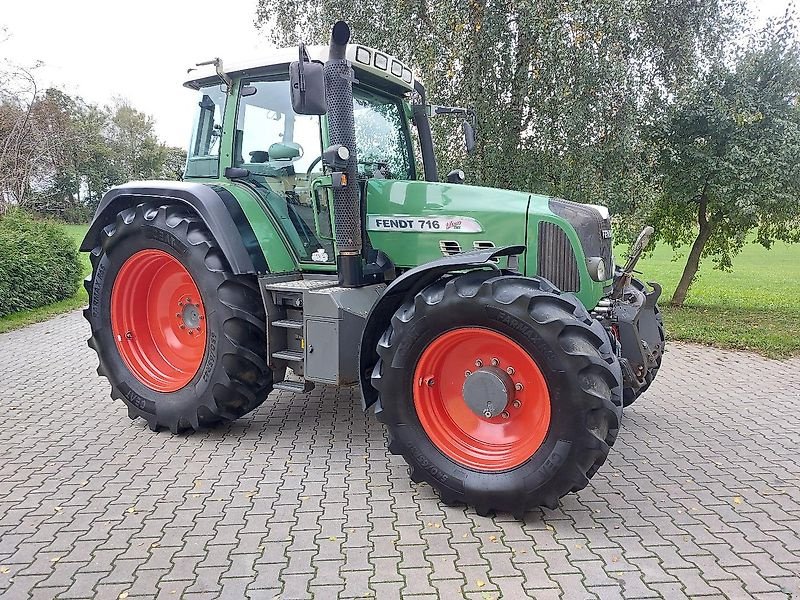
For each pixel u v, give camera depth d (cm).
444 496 349
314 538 314
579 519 336
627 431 483
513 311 322
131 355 491
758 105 940
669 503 357
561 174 919
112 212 501
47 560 294
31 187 1855
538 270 403
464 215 417
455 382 363
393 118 506
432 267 346
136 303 496
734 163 945
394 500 358
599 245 408
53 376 643
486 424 357
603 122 877
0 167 1669
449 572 284
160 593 269
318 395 570
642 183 914
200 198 438
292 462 413
